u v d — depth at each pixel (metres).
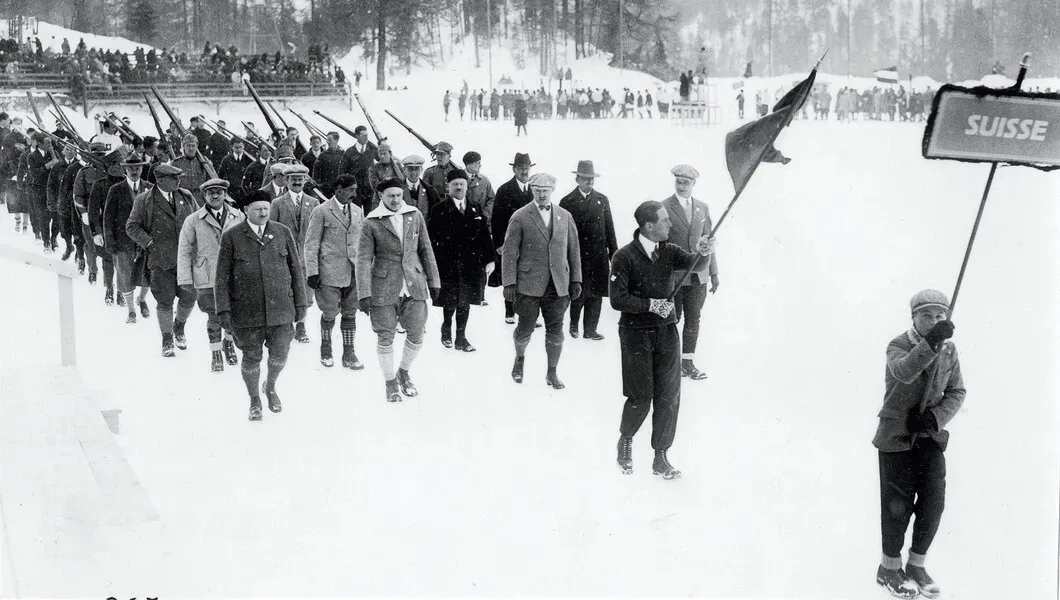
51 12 59.56
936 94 5.10
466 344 10.50
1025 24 70.69
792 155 30.81
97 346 10.60
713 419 8.16
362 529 5.98
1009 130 5.14
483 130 39.59
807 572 5.45
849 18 77.69
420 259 8.69
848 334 11.02
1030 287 12.87
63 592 4.85
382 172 12.22
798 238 17.14
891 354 5.21
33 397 7.55
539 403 8.59
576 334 11.17
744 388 9.05
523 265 8.93
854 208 20.52
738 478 6.86
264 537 5.83
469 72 65.00
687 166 9.09
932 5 81.38
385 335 8.52
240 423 8.03
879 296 12.82
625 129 39.81
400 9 58.38
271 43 65.50
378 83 56.28
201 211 9.53
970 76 72.06
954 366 5.20
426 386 9.12
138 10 60.53
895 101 46.34
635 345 6.72
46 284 14.35
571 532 5.97
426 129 39.84
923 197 21.92
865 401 8.66
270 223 8.05
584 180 10.71
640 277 6.66
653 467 6.88
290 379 9.41
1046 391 8.70
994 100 5.11
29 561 5.16
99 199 12.24
